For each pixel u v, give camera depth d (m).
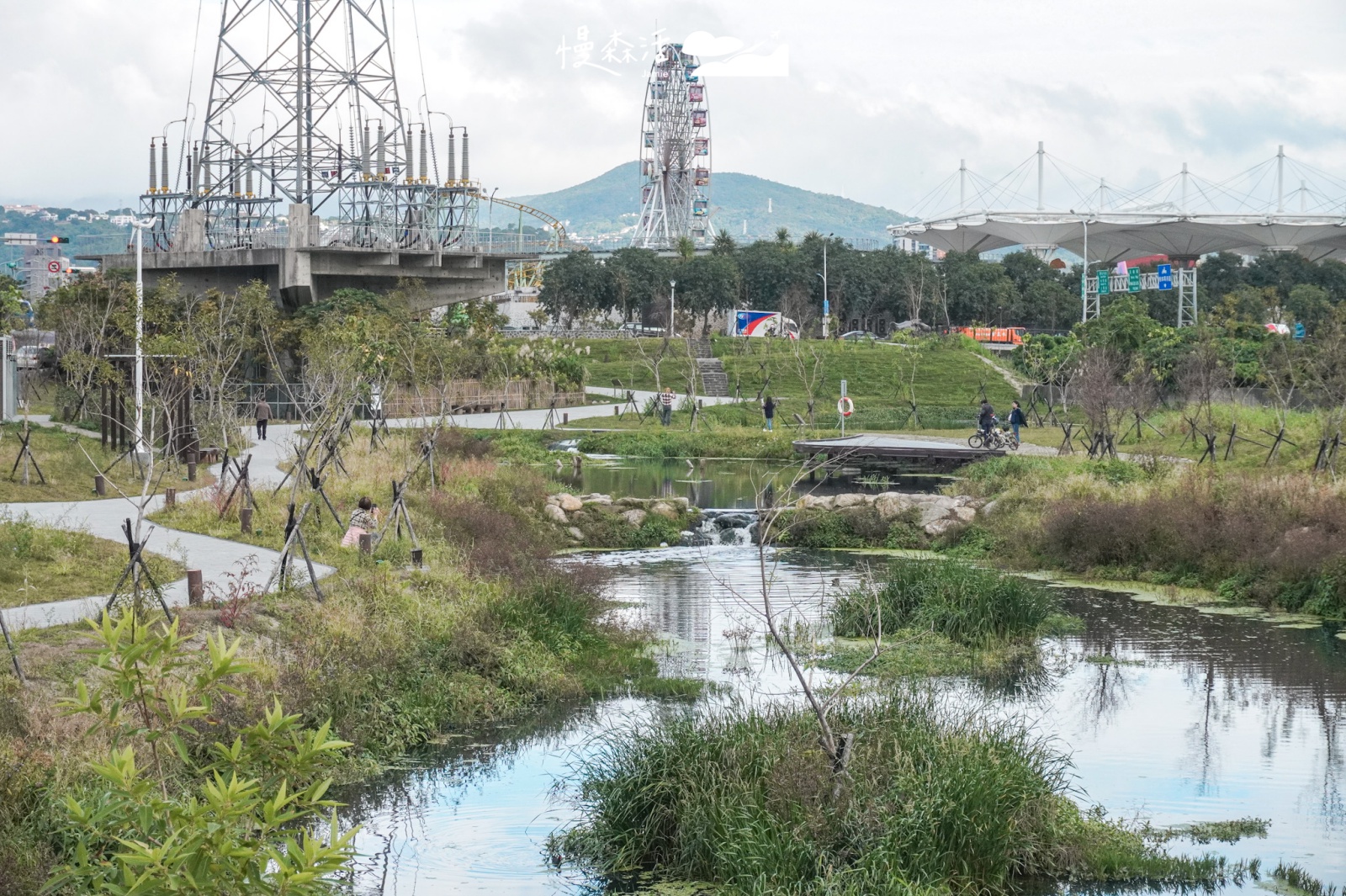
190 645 15.84
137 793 6.93
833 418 67.69
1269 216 160.88
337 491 30.31
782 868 10.78
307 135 87.88
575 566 28.06
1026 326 168.38
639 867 12.30
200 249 91.44
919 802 11.50
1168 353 69.62
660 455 54.03
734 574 28.84
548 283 137.50
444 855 12.66
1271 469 35.72
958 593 22.73
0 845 10.08
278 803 6.98
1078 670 20.23
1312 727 17.14
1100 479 34.75
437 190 90.88
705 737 13.30
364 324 48.06
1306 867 12.34
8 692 13.10
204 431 39.38
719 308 144.38
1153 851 12.62
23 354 73.25
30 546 21.09
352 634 17.62
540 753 15.91
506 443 52.34
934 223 179.50
